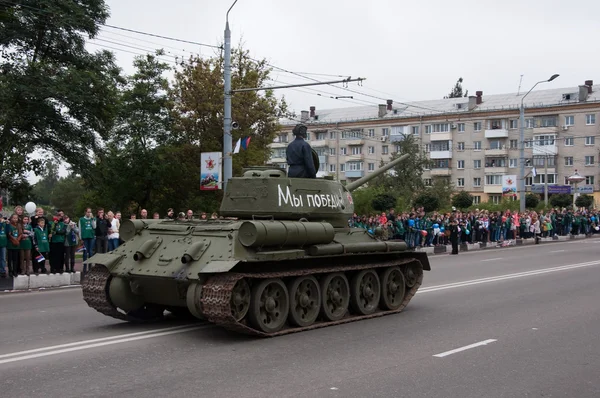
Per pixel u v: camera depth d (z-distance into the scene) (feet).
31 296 49.32
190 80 100.83
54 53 80.23
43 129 75.00
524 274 63.46
